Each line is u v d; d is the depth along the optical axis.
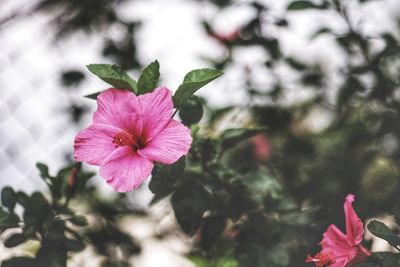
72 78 1.21
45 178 0.90
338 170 1.17
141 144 0.75
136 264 1.07
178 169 0.76
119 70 0.76
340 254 0.76
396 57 1.14
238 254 0.88
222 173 0.86
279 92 1.21
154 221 1.11
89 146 0.75
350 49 1.14
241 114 1.15
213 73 0.73
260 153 1.18
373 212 1.04
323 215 0.91
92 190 1.09
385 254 0.74
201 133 1.03
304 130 1.29
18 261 0.86
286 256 0.87
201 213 0.85
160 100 0.74
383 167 1.20
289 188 1.12
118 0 1.24
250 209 0.87
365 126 1.21
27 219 0.87
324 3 1.08
